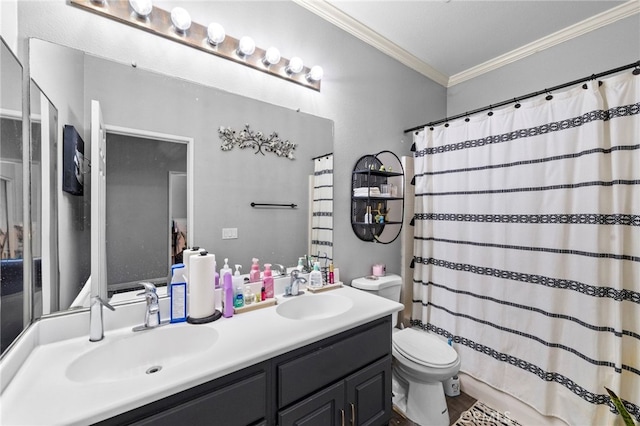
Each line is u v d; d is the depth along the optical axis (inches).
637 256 51.1
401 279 79.9
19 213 33.4
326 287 63.0
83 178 40.8
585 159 55.1
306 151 66.1
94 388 27.9
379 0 65.6
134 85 44.6
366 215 77.2
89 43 40.9
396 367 67.7
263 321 44.9
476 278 72.1
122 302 43.4
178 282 43.9
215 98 52.6
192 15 49.3
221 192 53.7
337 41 71.4
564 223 58.2
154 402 28.2
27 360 32.8
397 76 87.0
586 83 55.3
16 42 35.3
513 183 65.7
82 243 40.5
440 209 80.4
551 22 73.8
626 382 52.1
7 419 23.7
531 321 62.7
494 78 92.2
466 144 74.5
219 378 32.3
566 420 57.0
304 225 66.0
